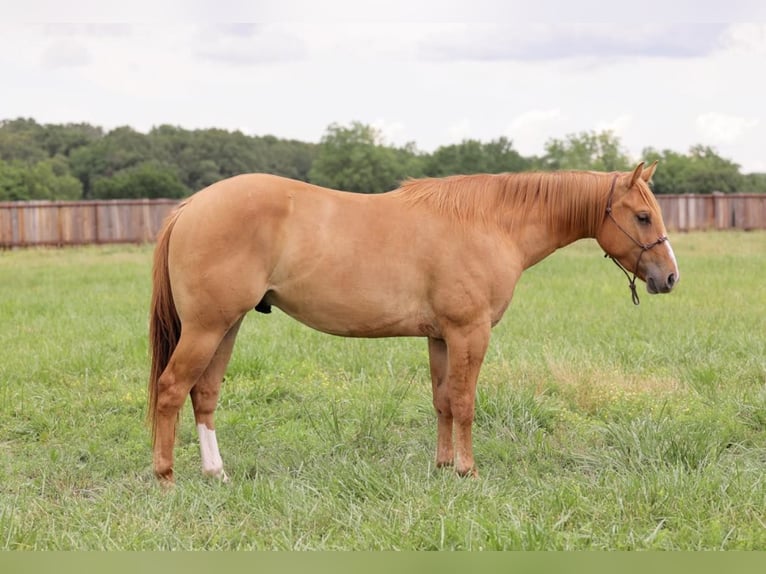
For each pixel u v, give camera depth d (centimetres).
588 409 630
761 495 436
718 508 421
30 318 992
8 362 737
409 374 729
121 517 422
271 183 467
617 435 535
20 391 653
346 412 613
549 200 515
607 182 517
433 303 484
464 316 484
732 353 784
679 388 673
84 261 1828
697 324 922
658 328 900
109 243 2452
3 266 1708
